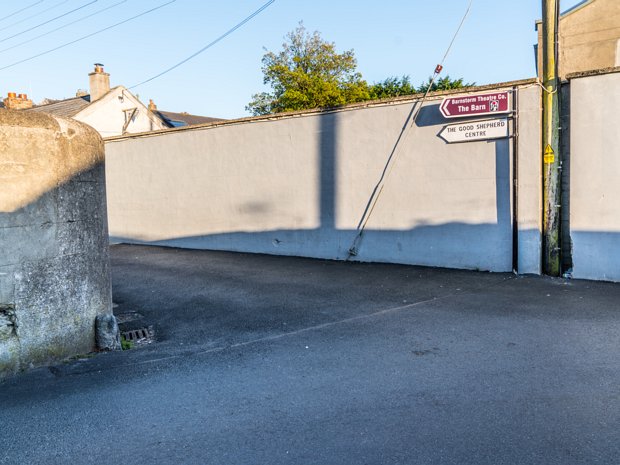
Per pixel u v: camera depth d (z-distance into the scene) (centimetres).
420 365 456
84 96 3112
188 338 572
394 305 684
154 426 353
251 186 1162
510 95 815
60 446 329
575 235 787
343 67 3478
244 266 1017
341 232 1031
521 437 320
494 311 634
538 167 807
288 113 1077
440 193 902
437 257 916
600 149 757
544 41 786
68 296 507
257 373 451
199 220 1266
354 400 385
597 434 321
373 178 978
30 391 421
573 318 590
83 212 526
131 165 1402
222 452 314
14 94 3144
